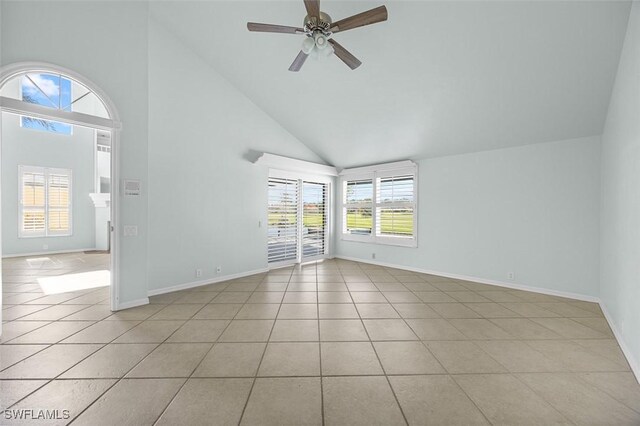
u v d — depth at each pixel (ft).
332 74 12.37
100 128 9.53
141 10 10.47
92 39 9.25
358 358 6.97
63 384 5.75
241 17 10.98
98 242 24.36
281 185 17.80
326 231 21.18
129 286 10.34
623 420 4.95
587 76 9.14
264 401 5.35
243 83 14.60
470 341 7.95
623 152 8.04
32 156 21.70
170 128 12.25
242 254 15.47
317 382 5.97
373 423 4.83
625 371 6.51
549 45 8.55
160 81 11.85
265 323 9.08
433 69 10.58
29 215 21.62
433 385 5.92
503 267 13.73
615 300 8.75
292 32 8.06
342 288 13.32
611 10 7.25
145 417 4.89
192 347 7.42
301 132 17.76
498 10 8.08
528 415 5.06
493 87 10.59
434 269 16.31
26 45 8.00
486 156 14.29
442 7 8.45
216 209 14.15
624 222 7.91
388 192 18.67
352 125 15.58
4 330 8.27
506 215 13.62
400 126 14.46
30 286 12.94
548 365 6.73
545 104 10.67
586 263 11.48
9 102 7.64
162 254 12.09
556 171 12.19
